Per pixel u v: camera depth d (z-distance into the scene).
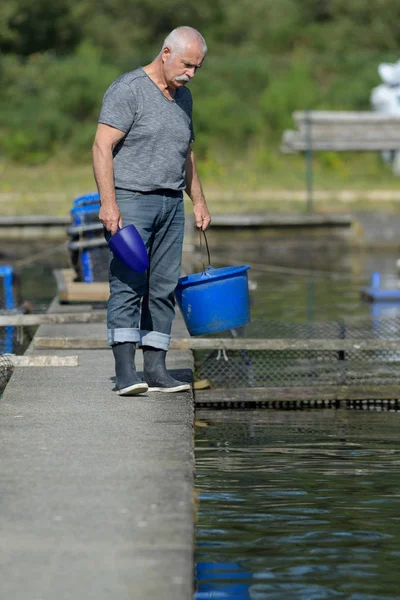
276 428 19.88
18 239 55.81
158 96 17.11
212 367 23.09
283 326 25.16
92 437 15.12
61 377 19.56
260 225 55.50
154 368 18.23
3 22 97.25
